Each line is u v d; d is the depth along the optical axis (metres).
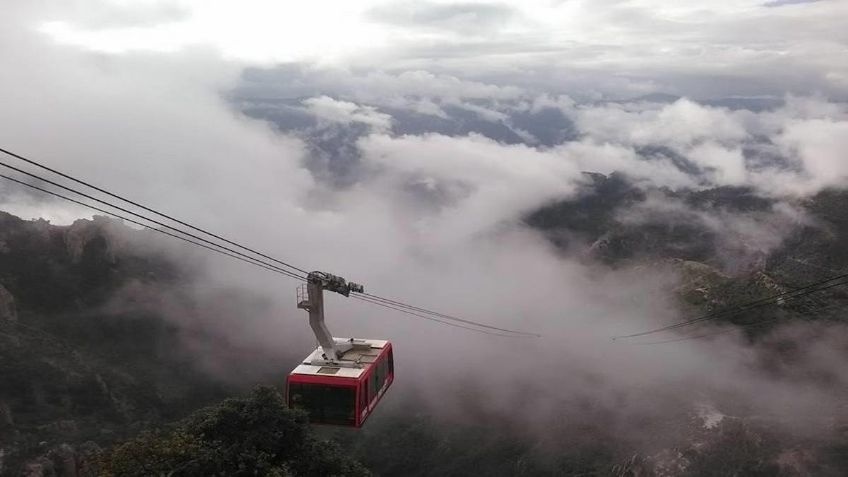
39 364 83.31
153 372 105.56
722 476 79.62
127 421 80.75
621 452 97.25
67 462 63.31
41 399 76.75
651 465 87.44
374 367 31.97
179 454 24.72
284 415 28.58
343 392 29.22
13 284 109.25
